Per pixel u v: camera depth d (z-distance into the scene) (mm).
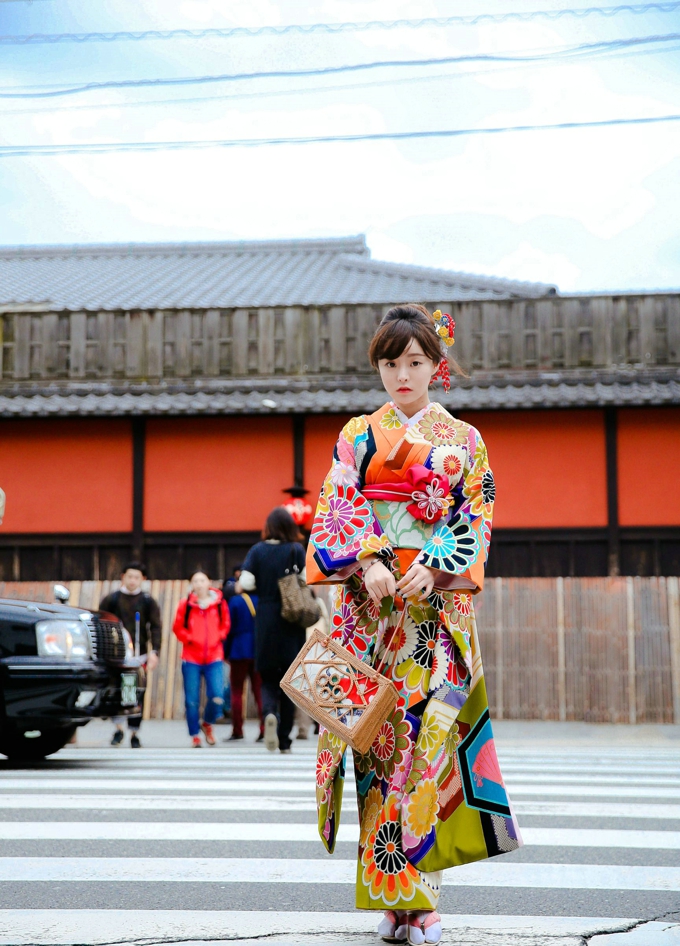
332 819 2865
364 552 2764
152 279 22391
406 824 2688
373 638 2844
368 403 14047
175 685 12336
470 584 2768
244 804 5250
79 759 7660
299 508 14070
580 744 9680
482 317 14891
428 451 2861
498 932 2893
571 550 14172
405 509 2863
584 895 3391
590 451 14281
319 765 2902
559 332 14781
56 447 14852
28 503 14773
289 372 15148
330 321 15164
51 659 6926
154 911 3107
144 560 14656
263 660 8188
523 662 12289
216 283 21812
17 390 15109
